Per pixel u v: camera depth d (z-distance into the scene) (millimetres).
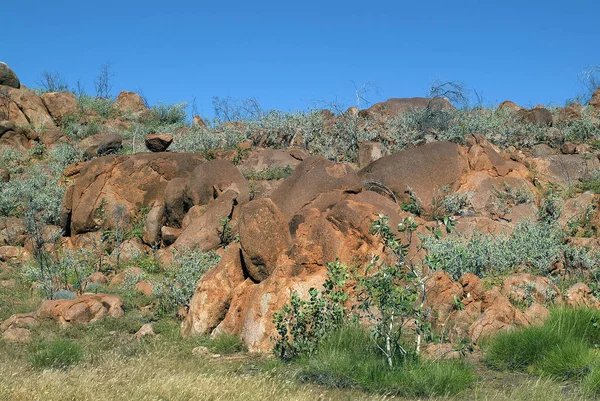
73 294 14219
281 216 11672
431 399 7824
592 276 13562
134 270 16109
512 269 14102
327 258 11328
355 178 16609
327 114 27172
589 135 23984
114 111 34281
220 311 11586
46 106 31219
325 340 9664
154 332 11945
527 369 9109
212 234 17531
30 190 22078
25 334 11711
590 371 8516
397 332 9781
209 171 19250
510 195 18375
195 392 7332
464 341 9125
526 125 24203
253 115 26906
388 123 24641
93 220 19828
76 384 7430
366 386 8383
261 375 8383
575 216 17188
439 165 18500
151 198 20344
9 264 17797
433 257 9438
